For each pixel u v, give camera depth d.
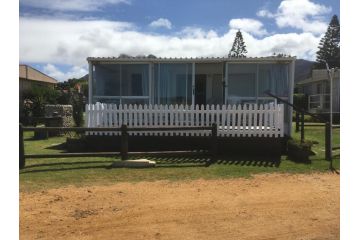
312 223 5.96
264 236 5.48
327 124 10.99
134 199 7.21
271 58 14.12
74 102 21.06
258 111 12.26
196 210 6.57
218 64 15.50
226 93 14.76
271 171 9.62
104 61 14.86
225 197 7.32
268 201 7.06
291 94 14.25
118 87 15.09
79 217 6.27
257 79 14.60
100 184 8.34
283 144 12.87
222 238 5.41
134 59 14.70
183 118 12.91
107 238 5.45
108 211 6.55
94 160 11.06
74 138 13.21
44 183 8.42
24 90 35.28
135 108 13.11
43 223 6.01
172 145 12.87
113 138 13.02
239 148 12.41
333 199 7.16
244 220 6.09
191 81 15.03
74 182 8.52
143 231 5.68
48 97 33.09
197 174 9.27
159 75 15.08
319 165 10.30
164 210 6.57
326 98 32.50
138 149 12.98
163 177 8.98
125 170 9.73
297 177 8.97
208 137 12.69
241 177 8.98
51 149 13.84
